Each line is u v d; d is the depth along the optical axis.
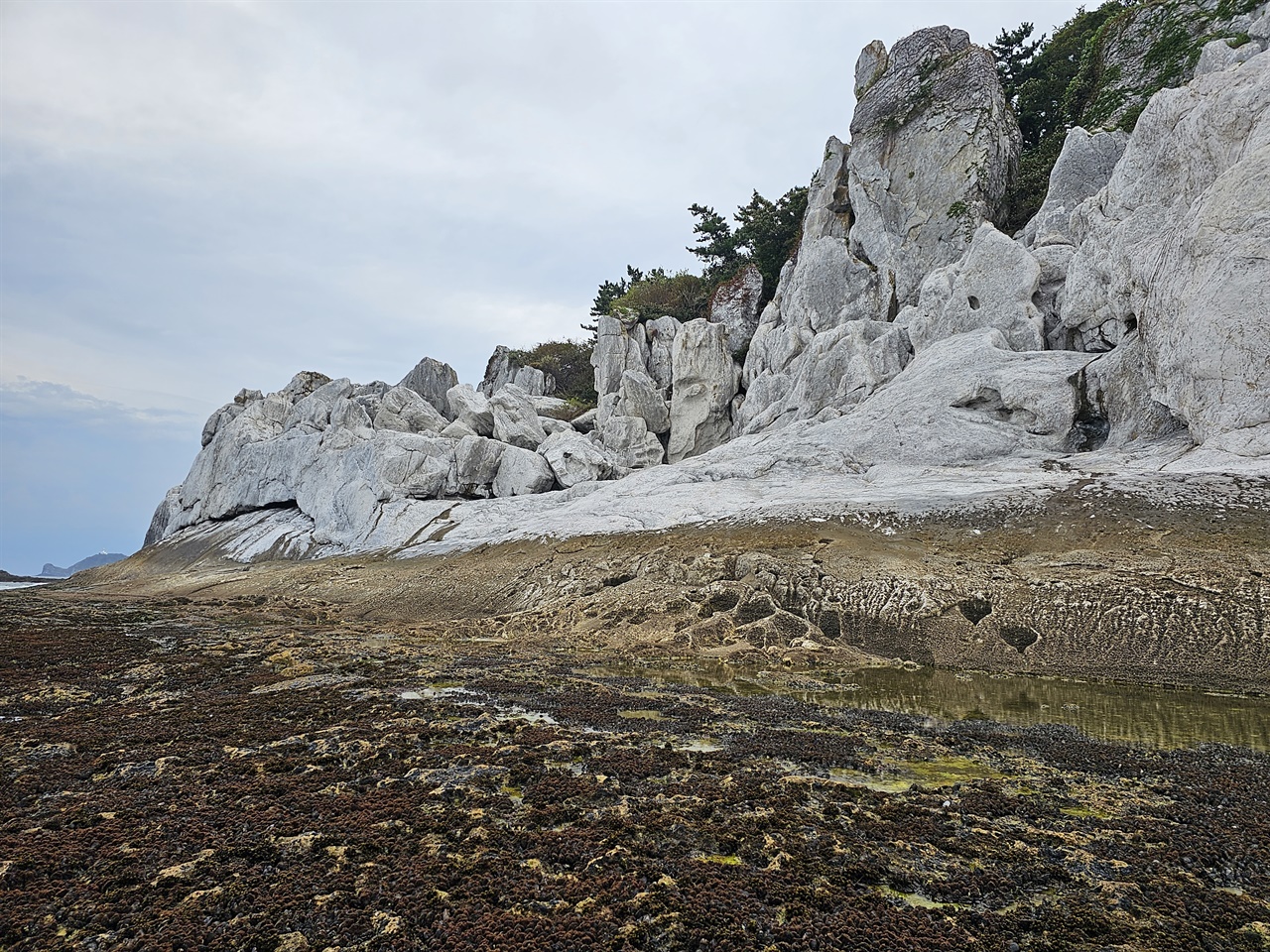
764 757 14.65
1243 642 22.34
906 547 32.34
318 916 8.61
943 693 21.27
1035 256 48.50
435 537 52.31
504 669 24.22
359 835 10.69
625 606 32.62
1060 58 68.69
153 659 24.62
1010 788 13.04
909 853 10.34
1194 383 33.31
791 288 66.19
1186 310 33.66
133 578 66.56
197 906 8.74
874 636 27.81
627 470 63.19
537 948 8.05
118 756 14.30
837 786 12.82
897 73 63.59
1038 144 64.75
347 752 14.63
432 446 63.06
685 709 18.72
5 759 14.25
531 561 40.38
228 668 23.53
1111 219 41.91
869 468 43.66
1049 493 33.34
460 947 8.05
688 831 10.98
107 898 8.99
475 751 14.65
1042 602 26.56
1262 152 32.31
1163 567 26.00
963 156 58.41
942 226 58.62
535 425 72.31
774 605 30.22
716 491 44.00
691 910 8.79
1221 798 12.55
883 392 48.84
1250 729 17.12
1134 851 10.48
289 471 71.06
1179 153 37.78
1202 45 51.56
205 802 11.96
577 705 18.95
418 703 18.70
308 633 31.41
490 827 10.95
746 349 75.19
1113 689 21.70
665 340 76.25
